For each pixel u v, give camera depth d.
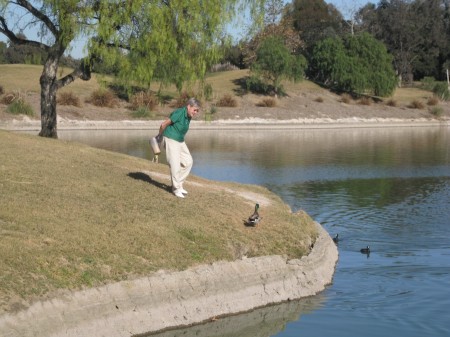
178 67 20.66
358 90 70.44
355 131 54.16
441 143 43.94
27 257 9.50
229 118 54.75
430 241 16.42
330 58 71.81
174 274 10.55
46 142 17.47
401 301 11.79
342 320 10.89
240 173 27.70
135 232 11.26
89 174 14.36
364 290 12.44
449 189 24.58
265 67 64.06
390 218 19.11
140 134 43.72
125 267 10.18
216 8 19.64
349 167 30.64
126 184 14.05
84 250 10.20
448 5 99.94
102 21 18.45
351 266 14.10
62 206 11.71
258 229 13.27
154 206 12.82
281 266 12.18
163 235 11.44
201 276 10.84
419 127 60.66
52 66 19.84
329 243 14.66
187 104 13.51
